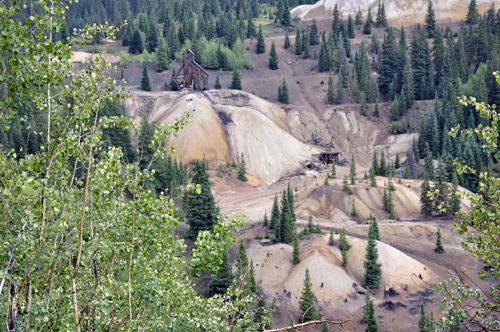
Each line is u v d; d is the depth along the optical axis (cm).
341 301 6938
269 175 15288
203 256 1027
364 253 8050
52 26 936
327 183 12138
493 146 1016
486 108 1029
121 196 1041
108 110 9281
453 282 1194
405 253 8756
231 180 14212
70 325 974
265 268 7656
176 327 1091
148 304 1030
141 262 1073
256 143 16112
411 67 19925
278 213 9206
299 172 15138
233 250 7688
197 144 15275
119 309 1038
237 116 16862
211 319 1130
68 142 952
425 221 10288
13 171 930
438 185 10500
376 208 11056
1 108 937
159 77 19912
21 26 898
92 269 1041
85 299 1039
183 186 10681
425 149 15375
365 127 18550
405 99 18625
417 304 6956
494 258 1109
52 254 921
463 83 19375
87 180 873
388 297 7162
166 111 16888
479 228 1062
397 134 17600
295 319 6397
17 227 870
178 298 1096
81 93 973
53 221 998
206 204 7144
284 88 19762
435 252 8825
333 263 7756
